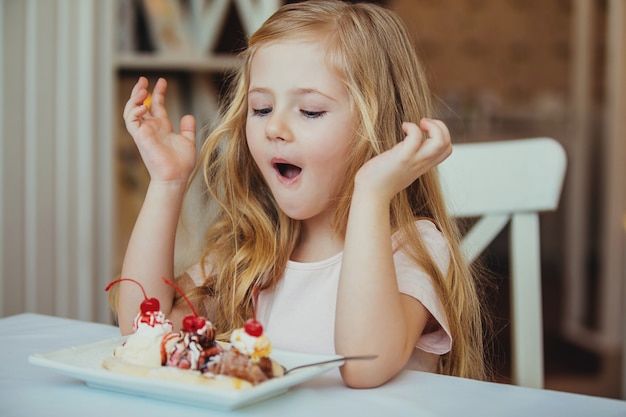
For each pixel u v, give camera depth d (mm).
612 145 3473
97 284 2178
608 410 688
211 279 1141
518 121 5172
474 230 1343
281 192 981
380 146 1012
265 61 973
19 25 2076
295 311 1075
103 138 2164
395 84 1059
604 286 3521
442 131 819
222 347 762
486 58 5660
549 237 4953
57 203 2127
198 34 2297
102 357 785
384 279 809
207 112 2295
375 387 766
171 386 664
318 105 952
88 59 2113
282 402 704
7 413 667
